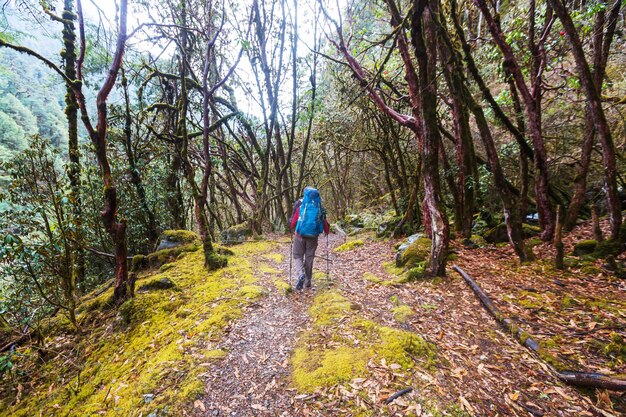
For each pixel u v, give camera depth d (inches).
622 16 290.5
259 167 551.8
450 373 110.4
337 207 684.7
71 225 164.6
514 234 221.1
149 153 354.0
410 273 205.9
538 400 98.0
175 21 312.3
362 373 110.3
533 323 141.1
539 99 259.8
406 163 470.6
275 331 150.5
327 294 190.2
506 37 255.4
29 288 169.9
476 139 442.6
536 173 263.0
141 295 197.0
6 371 142.9
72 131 256.8
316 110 405.4
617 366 108.0
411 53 324.5
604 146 195.6
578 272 192.4
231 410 100.2
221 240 403.5
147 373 124.0
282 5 371.6
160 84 405.7
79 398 124.7
